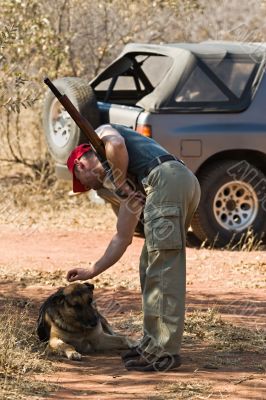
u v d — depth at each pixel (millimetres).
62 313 11820
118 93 21328
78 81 19766
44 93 24391
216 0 26609
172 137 18656
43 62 25234
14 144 28500
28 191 25516
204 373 10945
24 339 12055
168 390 10188
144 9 26297
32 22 24062
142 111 18688
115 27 26453
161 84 18969
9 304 14141
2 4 23578
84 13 26266
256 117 19234
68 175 20188
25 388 10195
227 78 19344
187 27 26953
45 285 16156
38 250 19453
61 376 10797
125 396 9945
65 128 19922
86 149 10625
